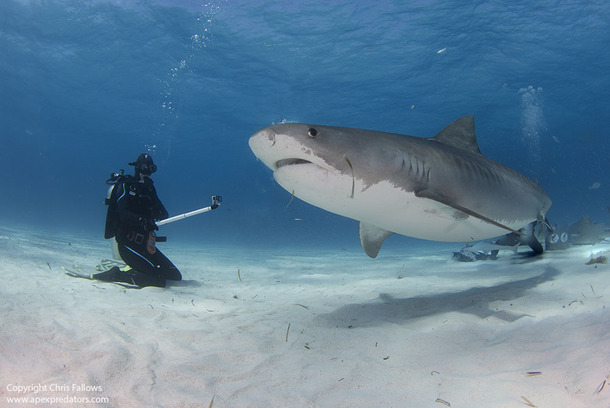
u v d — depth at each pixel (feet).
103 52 73.41
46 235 47.32
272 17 59.21
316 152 9.96
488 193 13.70
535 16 53.93
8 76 89.25
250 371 8.31
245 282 21.85
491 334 9.94
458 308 12.59
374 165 10.64
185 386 7.53
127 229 18.26
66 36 69.10
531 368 7.68
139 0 58.08
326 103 86.99
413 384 7.59
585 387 6.66
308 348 9.74
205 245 63.98
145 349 9.10
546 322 9.95
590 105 90.63
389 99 82.79
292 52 67.67
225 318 12.59
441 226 12.84
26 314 10.85
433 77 72.02
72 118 118.42
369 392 7.35
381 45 62.90
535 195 16.52
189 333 10.51
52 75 85.15
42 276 17.46
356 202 10.94
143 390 7.20
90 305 12.96
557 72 69.10
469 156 14.10
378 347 9.70
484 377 7.56
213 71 77.00
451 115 92.38
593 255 19.98
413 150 11.79
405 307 13.51
